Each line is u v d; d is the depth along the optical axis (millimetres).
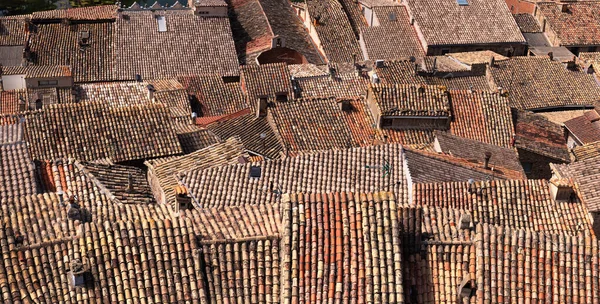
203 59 71812
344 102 51125
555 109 66125
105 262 22312
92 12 81188
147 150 42375
